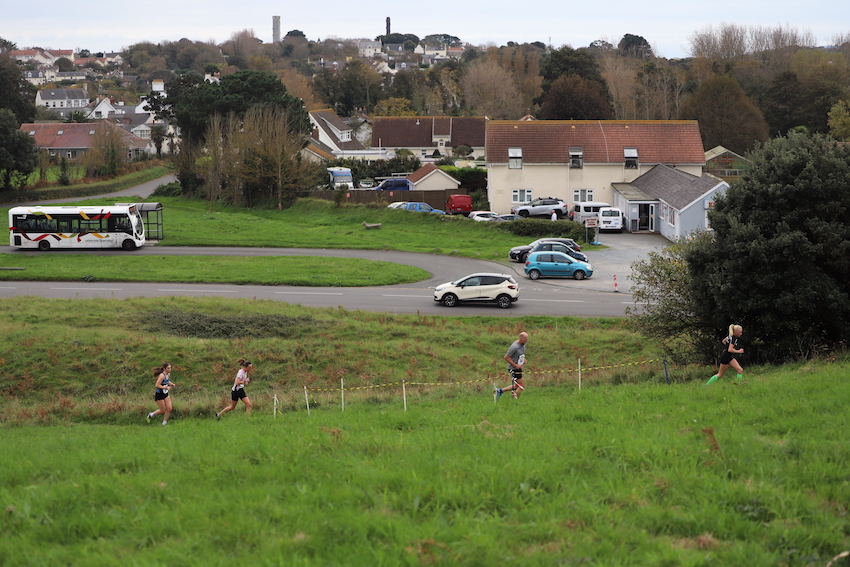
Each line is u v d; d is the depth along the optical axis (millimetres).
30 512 11508
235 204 105562
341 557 9367
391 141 149125
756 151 31812
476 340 40656
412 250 72125
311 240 76438
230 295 52438
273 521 10852
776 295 29188
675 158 94375
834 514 10469
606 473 12609
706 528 10211
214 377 34188
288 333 40719
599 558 9242
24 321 40719
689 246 32219
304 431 18562
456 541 9789
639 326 35562
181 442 18297
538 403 21844
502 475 12250
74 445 19781
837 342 30016
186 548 9875
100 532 10805
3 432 25297
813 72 152375
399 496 11578
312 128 122062
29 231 69062
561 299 52594
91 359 34750
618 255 69375
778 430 15258
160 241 74625
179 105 120500
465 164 128625
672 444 14188
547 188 94250
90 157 140500
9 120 108625
